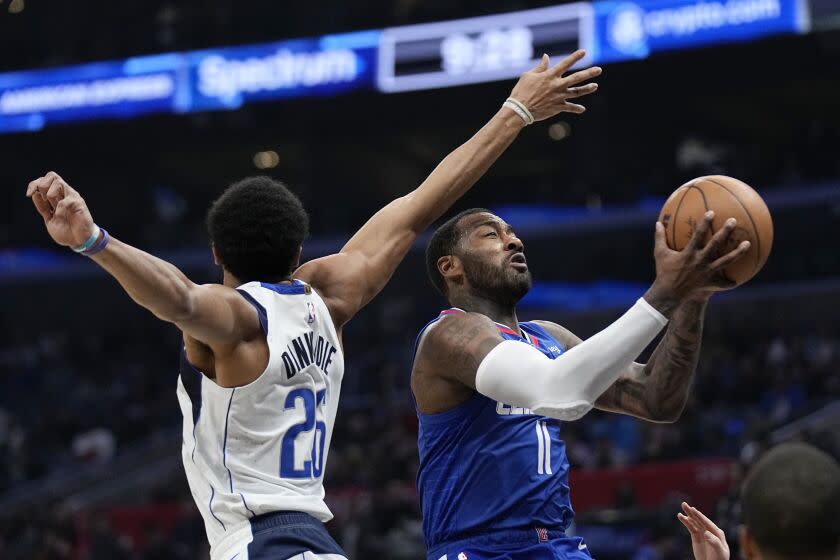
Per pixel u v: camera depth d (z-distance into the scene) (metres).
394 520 18.53
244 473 4.42
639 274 33.62
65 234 3.83
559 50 28.70
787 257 31.80
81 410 32.28
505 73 29.20
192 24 34.19
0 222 43.34
